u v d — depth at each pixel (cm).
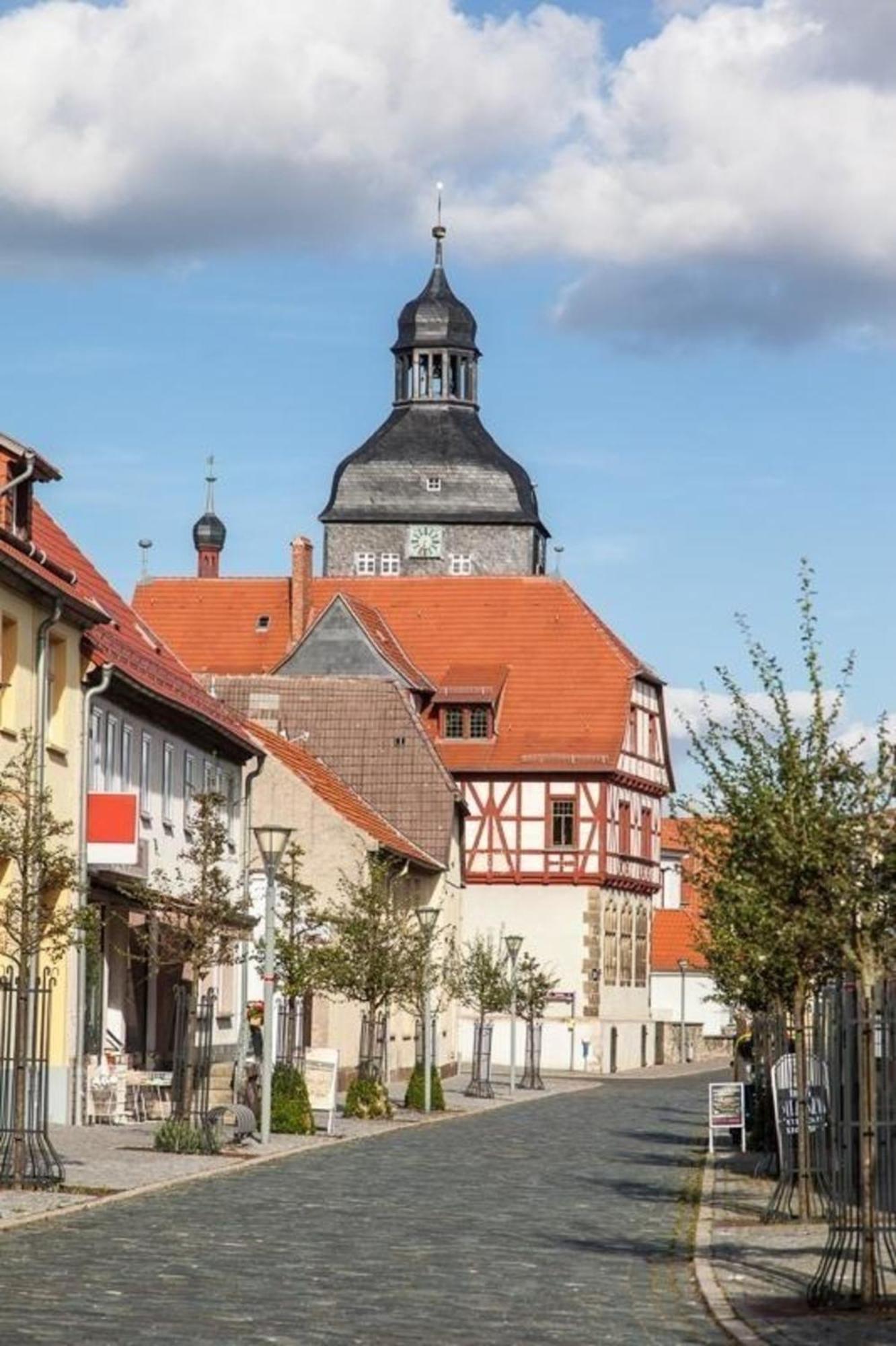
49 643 5338
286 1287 2550
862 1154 2575
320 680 11012
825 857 3000
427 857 10262
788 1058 3888
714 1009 16312
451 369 17762
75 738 5488
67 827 3981
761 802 3547
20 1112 3688
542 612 14238
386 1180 4259
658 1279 2809
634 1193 4222
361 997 6938
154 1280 2553
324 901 8694
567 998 13112
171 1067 6506
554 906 13212
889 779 3023
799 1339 2238
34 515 6594
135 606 15138
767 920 3628
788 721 3684
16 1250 2814
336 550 17600
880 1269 2619
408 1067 9988
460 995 9938
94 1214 3344
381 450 17650
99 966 5716
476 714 13575
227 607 15062
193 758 6925
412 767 10800
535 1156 5234
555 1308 2477
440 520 17475
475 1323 2319
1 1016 4000
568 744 13425
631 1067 13750
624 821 13688
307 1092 5728
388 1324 2277
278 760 8788
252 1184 4012
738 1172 4797
